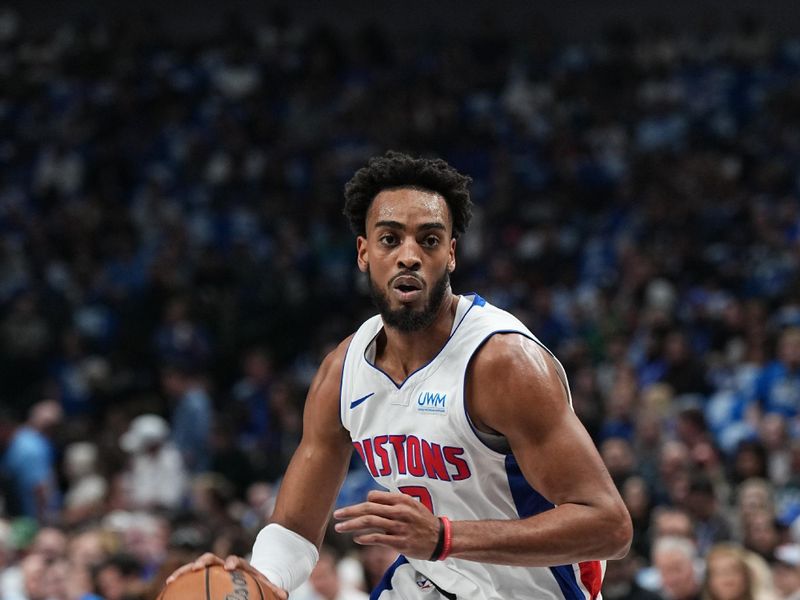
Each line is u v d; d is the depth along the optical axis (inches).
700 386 1227.9
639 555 874.1
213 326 1546.5
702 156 1796.3
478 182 1881.2
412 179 364.5
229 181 1870.1
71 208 1852.9
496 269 1547.7
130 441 1172.5
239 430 1305.4
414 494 373.1
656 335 1289.4
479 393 354.9
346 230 1728.6
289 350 1545.3
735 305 1347.2
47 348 1562.5
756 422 1084.5
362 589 803.4
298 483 396.5
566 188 1782.7
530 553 333.1
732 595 710.5
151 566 866.1
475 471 362.3
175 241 1692.9
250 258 1636.3
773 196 1723.7
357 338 385.4
